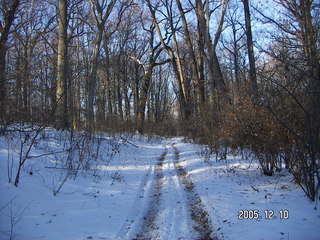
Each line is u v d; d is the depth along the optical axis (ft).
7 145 21.48
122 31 87.04
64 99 34.91
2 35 30.32
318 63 14.96
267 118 19.27
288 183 19.57
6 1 31.68
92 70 42.88
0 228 12.07
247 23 40.06
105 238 12.79
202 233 13.55
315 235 11.90
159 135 76.28
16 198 14.79
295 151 17.49
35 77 26.86
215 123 33.04
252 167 25.77
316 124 15.14
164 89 145.69
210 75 43.32
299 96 16.70
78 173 22.81
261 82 19.56
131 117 68.08
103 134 44.78
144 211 17.10
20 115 24.66
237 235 12.35
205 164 30.01
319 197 15.78
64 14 35.47
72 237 12.56
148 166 32.01
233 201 16.89
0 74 24.30
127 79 95.20
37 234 12.30
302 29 16.69
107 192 20.01
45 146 25.85
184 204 17.97
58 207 15.70
